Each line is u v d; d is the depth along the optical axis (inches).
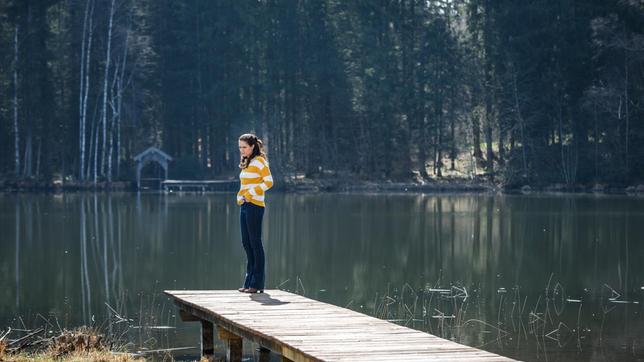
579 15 3011.8
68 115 3088.1
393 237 1427.2
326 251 1258.0
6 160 3029.0
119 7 3061.0
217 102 3324.3
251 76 3334.2
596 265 1110.4
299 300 570.6
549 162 2984.7
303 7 3334.2
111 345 623.8
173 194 2701.8
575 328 737.0
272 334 454.0
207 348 596.7
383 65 3270.2
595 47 2960.1
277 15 3336.6
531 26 3036.4
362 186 3021.7
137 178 2920.8
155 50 3324.3
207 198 2475.4
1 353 545.0
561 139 2987.2
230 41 3344.0
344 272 1061.8
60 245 1300.4
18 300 853.2
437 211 1941.4
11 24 2950.3
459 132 3314.5
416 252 1245.7
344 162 3277.6
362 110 3265.3
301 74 3299.7
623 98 2886.3
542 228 1544.0
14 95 2928.2
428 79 3277.6
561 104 3019.2
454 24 3408.0
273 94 3294.8
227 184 2930.6
